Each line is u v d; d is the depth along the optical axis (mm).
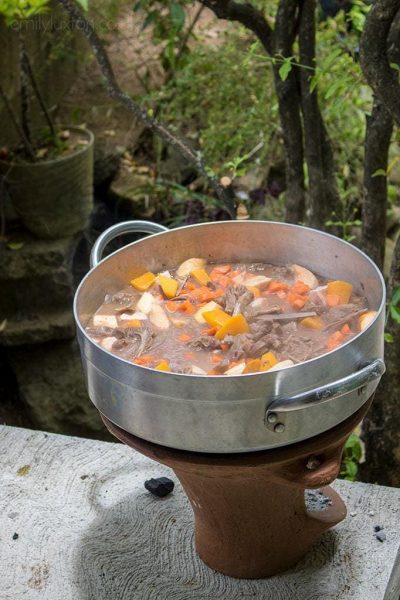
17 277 3367
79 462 2018
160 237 1751
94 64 4027
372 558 1779
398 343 2217
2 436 2080
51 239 3428
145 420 1433
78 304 1568
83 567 1784
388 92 1911
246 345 1488
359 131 3391
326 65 2162
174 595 1729
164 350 1530
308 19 2250
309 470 1512
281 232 1756
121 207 3781
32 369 3502
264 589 1732
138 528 1866
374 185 2277
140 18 3973
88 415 3514
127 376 1407
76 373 3508
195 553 1812
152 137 3859
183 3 2908
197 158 2445
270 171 3645
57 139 3430
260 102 3592
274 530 1691
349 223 2555
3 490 1952
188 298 1677
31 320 3428
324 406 1428
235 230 1777
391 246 3465
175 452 1474
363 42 1866
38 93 3359
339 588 1728
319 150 2414
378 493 1908
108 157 3795
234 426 1393
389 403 2293
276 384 1363
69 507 1914
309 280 1713
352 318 1575
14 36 3410
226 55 3721
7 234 3465
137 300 1692
